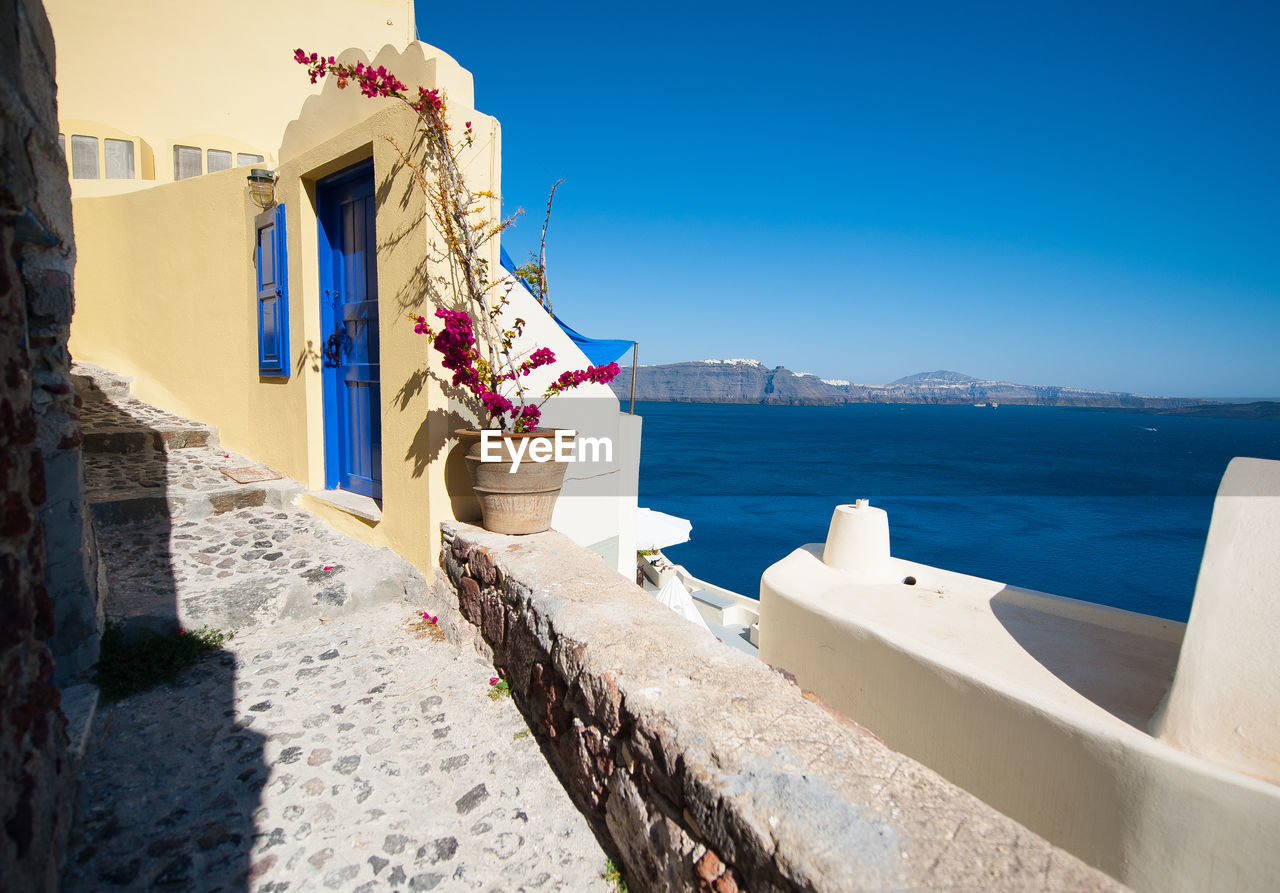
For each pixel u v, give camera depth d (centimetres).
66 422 278
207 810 228
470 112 382
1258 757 318
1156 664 475
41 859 166
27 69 196
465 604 355
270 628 360
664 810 178
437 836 222
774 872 132
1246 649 343
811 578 631
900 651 459
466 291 392
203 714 283
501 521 357
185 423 616
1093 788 349
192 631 337
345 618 380
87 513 313
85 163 912
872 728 479
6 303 146
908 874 122
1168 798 319
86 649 291
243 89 1038
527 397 481
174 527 436
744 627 1362
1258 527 370
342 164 440
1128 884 333
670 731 176
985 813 141
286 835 219
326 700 299
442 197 360
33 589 159
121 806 226
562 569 306
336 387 498
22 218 197
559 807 238
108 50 952
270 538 436
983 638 518
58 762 192
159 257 667
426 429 382
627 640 231
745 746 165
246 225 550
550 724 261
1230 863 301
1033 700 382
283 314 505
